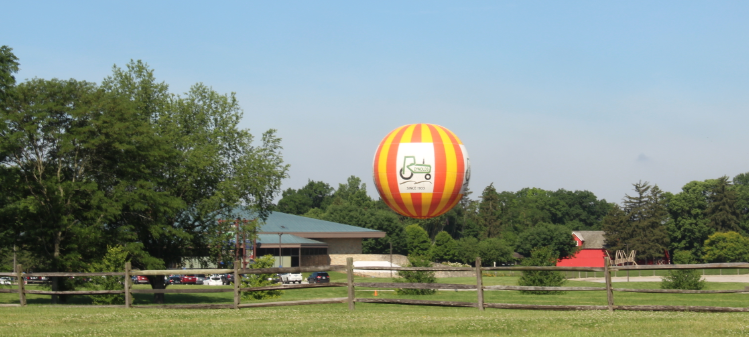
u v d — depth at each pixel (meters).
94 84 34.12
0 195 30.20
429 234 147.75
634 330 11.90
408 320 14.04
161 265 33.19
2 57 33.31
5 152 29.73
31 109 30.62
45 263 33.25
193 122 41.88
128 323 13.90
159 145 34.56
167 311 16.69
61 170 32.59
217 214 39.25
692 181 132.88
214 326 13.26
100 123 30.86
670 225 128.62
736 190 143.25
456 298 36.16
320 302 17.23
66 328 13.03
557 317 14.03
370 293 39.22
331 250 93.38
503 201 170.75
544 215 171.25
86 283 30.88
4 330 12.70
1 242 31.69
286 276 62.72
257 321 14.25
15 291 18.98
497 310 16.75
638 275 72.62
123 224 35.56
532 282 44.84
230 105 43.03
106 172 33.56
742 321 12.64
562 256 122.44
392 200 35.91
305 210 173.00
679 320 13.00
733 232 115.94
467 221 148.25
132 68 42.09
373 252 119.81
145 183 32.88
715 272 82.06
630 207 123.19
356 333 12.27
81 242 30.72
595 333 11.62
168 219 37.56
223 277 70.06
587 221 181.25
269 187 42.38
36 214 31.36
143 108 39.81
